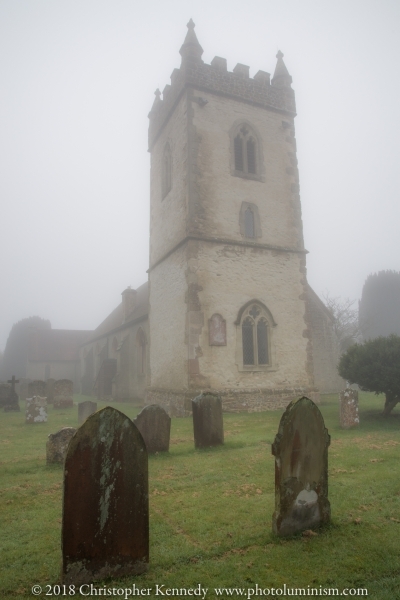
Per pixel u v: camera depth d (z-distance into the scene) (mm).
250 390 16578
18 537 4910
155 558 4305
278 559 4246
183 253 17406
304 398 5070
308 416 5062
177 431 12078
